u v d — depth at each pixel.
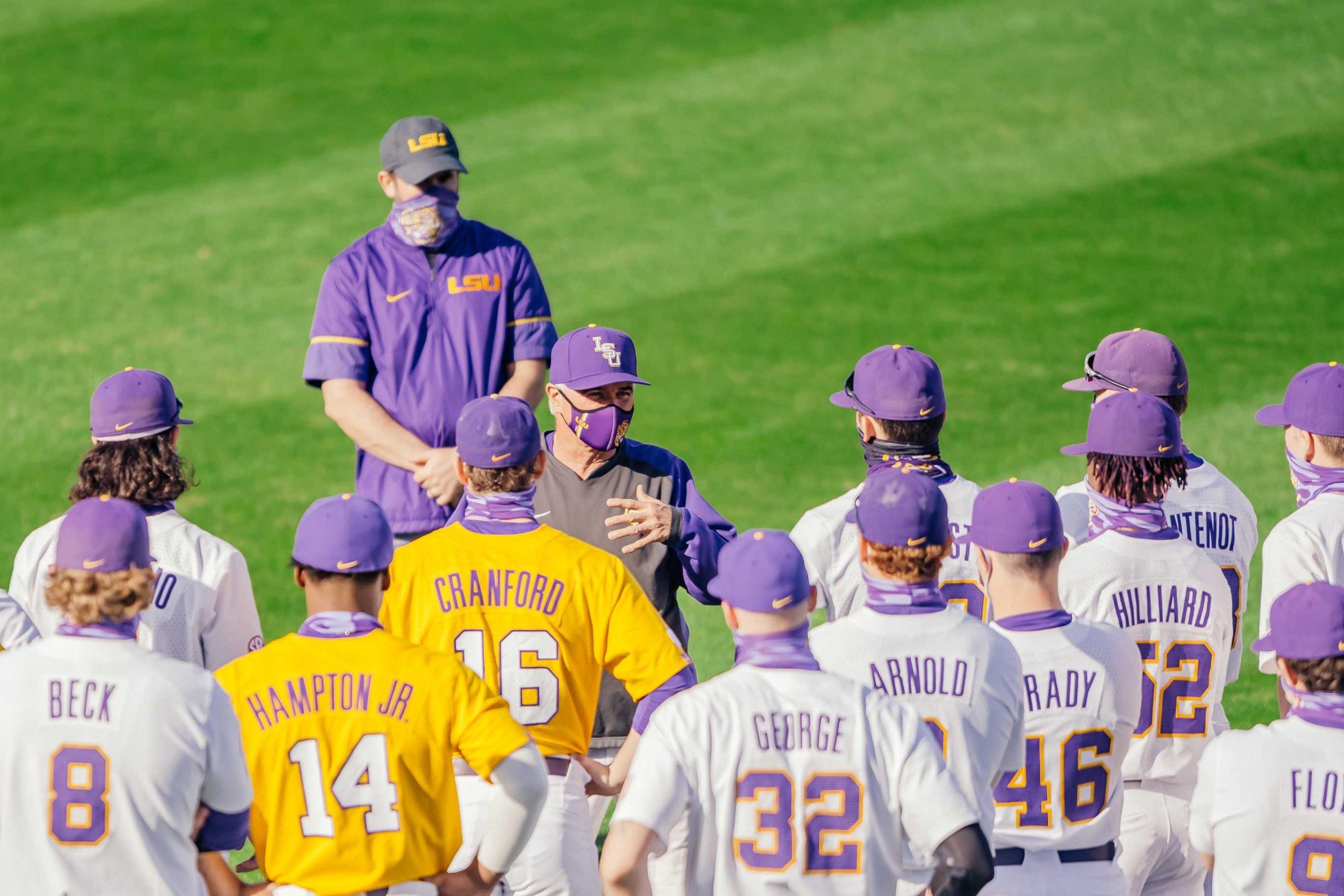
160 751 12.35
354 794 13.03
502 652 15.21
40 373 42.16
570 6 73.44
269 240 51.53
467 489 15.95
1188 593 16.33
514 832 13.34
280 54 67.88
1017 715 13.98
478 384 23.12
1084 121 60.25
